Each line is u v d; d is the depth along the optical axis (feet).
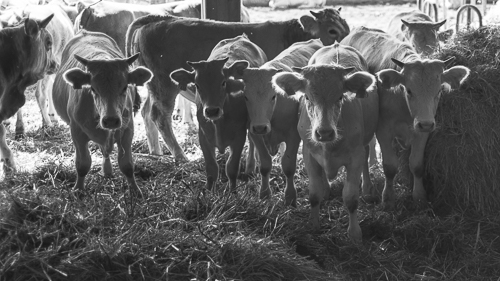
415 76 19.75
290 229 19.63
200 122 21.53
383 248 19.45
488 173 20.86
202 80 20.63
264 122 20.24
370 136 20.77
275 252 18.19
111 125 19.36
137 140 27.94
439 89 19.84
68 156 25.98
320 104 18.45
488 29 22.12
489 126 20.93
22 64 23.68
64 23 32.09
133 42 26.30
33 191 19.22
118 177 22.63
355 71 20.18
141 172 23.48
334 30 26.66
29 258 17.15
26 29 23.39
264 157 21.53
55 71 25.34
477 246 19.52
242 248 18.04
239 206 19.95
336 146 19.13
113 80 19.52
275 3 61.36
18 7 34.01
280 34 26.43
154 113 25.71
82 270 17.16
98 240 17.69
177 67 25.76
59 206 18.67
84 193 20.34
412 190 21.97
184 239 18.17
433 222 20.15
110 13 32.12
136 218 18.98
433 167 21.25
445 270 18.70
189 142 27.73
